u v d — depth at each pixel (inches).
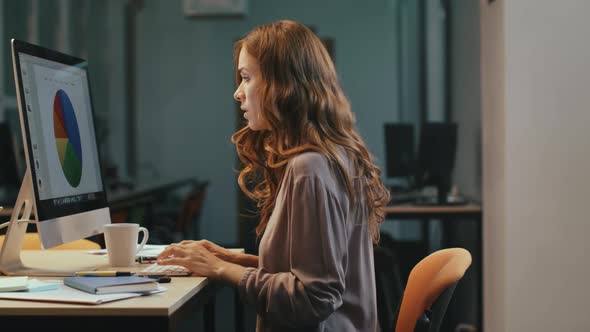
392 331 69.8
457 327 181.2
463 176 203.6
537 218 125.5
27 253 86.6
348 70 324.2
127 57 323.9
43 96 72.1
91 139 83.7
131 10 326.0
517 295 126.1
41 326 53.0
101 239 146.2
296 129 63.2
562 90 125.0
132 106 326.0
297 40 64.8
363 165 64.9
